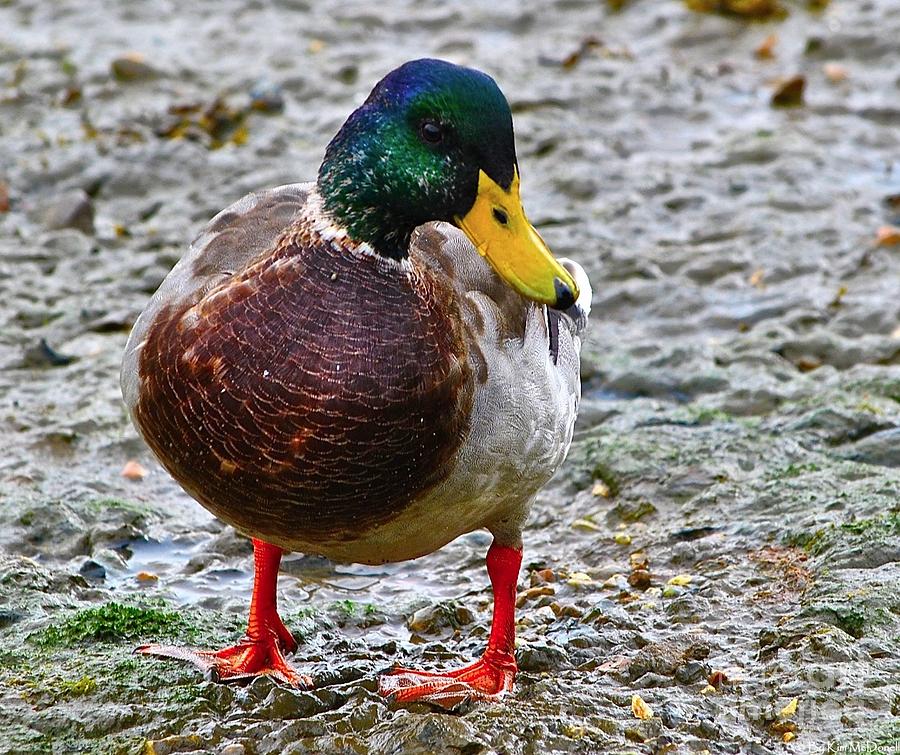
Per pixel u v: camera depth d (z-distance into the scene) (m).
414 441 8.24
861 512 11.00
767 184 17.94
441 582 10.95
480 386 8.43
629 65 21.66
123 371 8.70
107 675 9.28
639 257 16.03
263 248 8.83
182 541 11.46
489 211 8.51
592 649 9.68
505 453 8.53
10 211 17.67
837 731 8.55
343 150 8.36
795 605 10.04
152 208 17.75
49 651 9.62
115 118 19.88
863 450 12.16
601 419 13.11
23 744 8.61
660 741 8.55
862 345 14.18
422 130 8.36
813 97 20.59
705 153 19.02
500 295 8.92
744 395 13.33
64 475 12.21
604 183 18.03
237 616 10.24
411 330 8.25
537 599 10.52
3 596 10.29
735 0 22.98
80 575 10.72
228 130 19.81
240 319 8.16
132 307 15.18
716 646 9.63
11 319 14.94
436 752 8.39
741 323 14.95
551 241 16.50
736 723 8.73
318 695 9.10
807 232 16.67
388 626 10.27
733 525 11.20
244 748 8.56
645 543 11.17
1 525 11.25
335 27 23.06
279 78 21.06
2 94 20.69
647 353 14.27
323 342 8.12
